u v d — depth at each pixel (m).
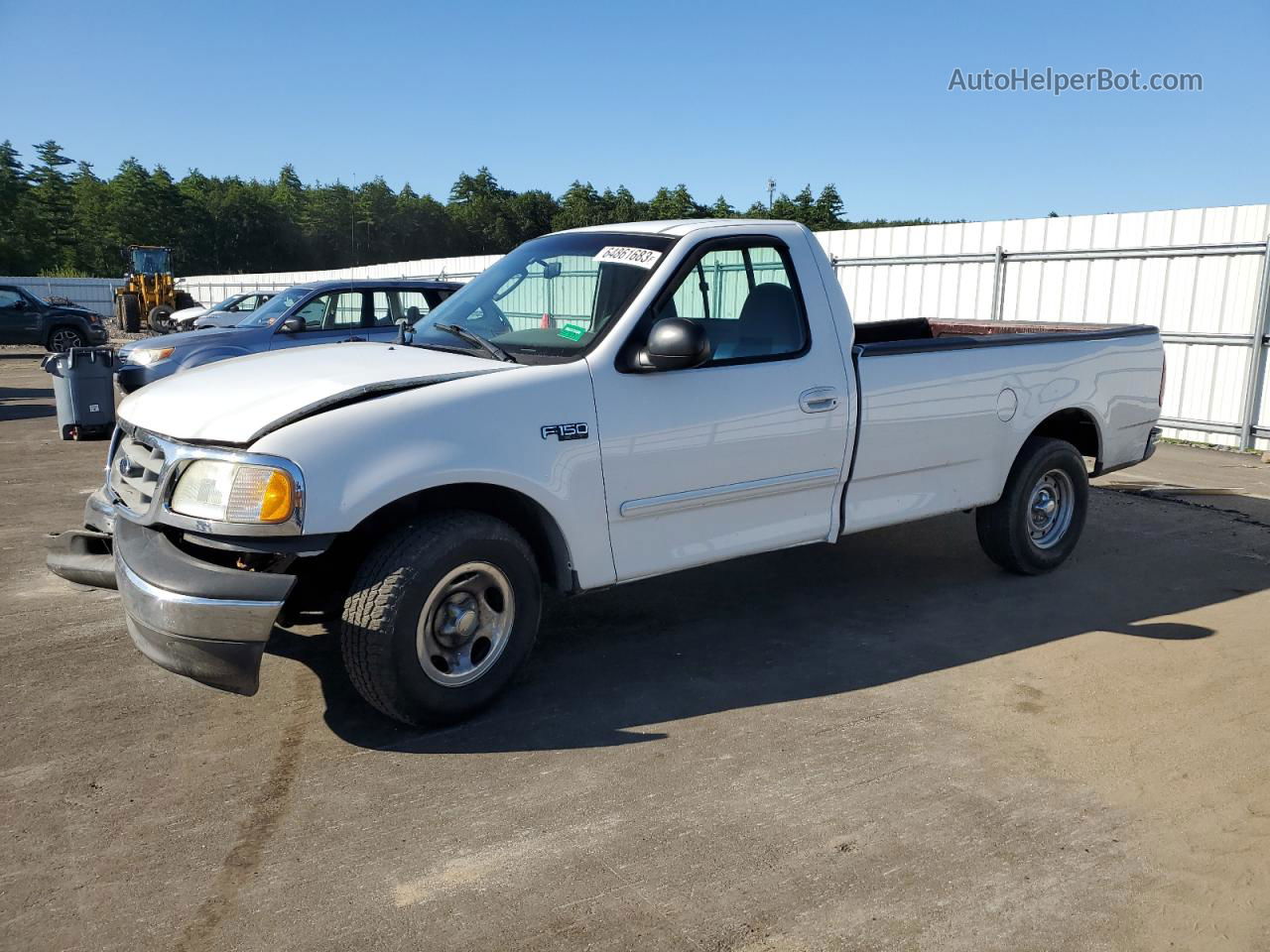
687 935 2.52
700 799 3.19
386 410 3.39
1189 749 3.59
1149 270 11.52
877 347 4.64
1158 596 5.36
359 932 2.53
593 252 4.29
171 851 2.88
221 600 3.15
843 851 2.90
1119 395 5.84
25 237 90.88
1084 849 2.94
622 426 3.85
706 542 4.21
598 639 4.66
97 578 3.85
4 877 2.75
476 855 2.87
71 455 9.73
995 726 3.76
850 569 5.83
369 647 3.41
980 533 5.60
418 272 26.48
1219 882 2.78
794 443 4.34
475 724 3.73
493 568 3.64
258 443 3.23
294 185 124.69
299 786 3.26
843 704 3.94
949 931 2.54
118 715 3.79
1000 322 6.72
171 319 19.36
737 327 4.27
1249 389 10.73
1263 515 7.33
